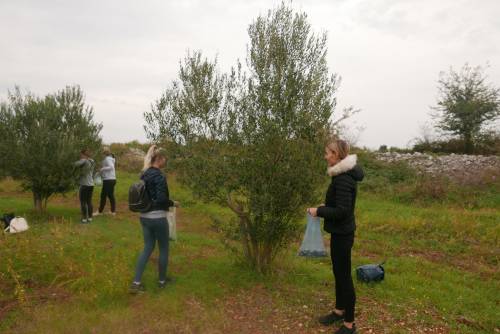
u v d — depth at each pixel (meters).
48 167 9.66
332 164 4.45
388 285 6.11
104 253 7.01
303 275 6.33
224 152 5.82
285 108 5.58
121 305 5.05
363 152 20.06
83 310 4.85
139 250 7.24
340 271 4.38
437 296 5.73
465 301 5.67
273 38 5.82
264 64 5.80
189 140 5.96
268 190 5.53
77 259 6.57
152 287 5.64
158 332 4.43
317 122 5.69
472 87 25.59
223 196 5.96
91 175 9.82
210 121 5.88
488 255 8.24
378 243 9.11
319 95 5.75
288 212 5.72
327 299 5.46
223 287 5.71
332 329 4.63
